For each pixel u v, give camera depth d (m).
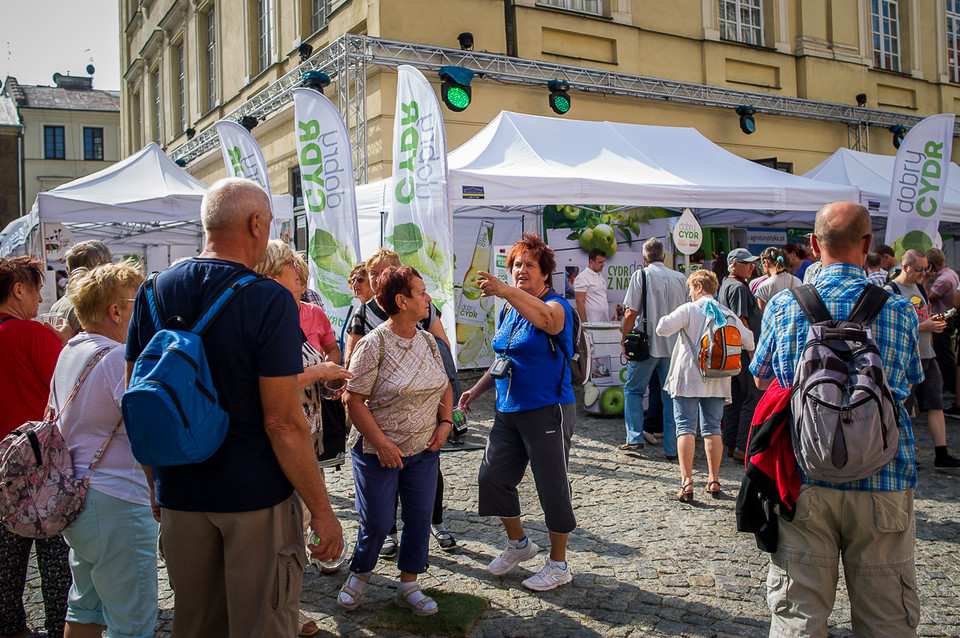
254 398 1.98
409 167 6.26
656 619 3.13
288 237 9.82
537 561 3.76
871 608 2.17
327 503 2.08
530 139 8.27
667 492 4.94
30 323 2.90
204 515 1.96
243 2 14.98
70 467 2.43
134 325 2.09
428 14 10.54
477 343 10.26
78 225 12.12
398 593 3.24
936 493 4.89
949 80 17.34
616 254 8.51
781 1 14.38
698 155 9.23
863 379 2.05
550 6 11.66
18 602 2.93
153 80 21.95
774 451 2.28
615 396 7.46
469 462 5.71
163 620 3.24
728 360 4.61
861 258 2.29
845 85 15.12
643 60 12.71
